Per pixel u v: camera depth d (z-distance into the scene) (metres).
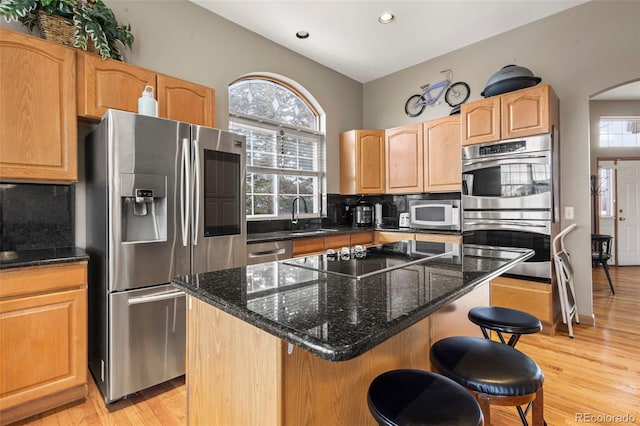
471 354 1.10
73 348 1.77
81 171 2.24
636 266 5.82
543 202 2.70
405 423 0.77
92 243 2.07
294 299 0.90
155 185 1.93
